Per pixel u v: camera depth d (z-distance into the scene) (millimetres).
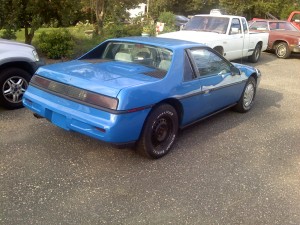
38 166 3908
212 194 3562
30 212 3090
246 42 11641
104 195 3424
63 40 10320
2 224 2906
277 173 4125
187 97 4520
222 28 10508
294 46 14227
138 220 3076
